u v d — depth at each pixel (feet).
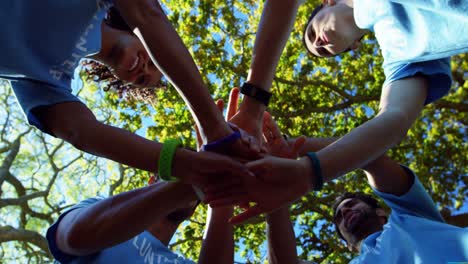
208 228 8.30
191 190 6.81
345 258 27.09
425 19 7.27
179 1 29.66
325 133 30.19
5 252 32.09
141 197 6.82
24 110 6.37
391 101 7.46
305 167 6.46
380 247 8.36
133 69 8.08
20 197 32.96
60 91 6.40
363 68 31.45
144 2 6.23
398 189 8.75
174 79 6.30
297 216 29.86
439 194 29.14
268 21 7.57
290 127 29.19
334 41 10.25
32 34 6.17
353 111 31.32
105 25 7.73
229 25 29.58
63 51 6.40
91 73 10.17
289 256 8.52
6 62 6.11
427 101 8.07
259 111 7.68
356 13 8.72
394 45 7.93
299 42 30.30
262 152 6.93
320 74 32.07
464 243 7.56
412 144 30.32
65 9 6.23
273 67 7.68
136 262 7.85
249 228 28.09
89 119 6.39
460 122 31.60
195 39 29.43
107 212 6.85
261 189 6.55
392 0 7.43
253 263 28.22
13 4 5.99
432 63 7.84
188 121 27.86
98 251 7.65
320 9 10.84
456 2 6.64
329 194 28.68
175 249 29.81
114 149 6.31
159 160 6.26
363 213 10.19
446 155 29.35
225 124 6.66
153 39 6.18
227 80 29.86
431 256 7.61
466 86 30.60
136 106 28.94
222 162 6.37
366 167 8.59
